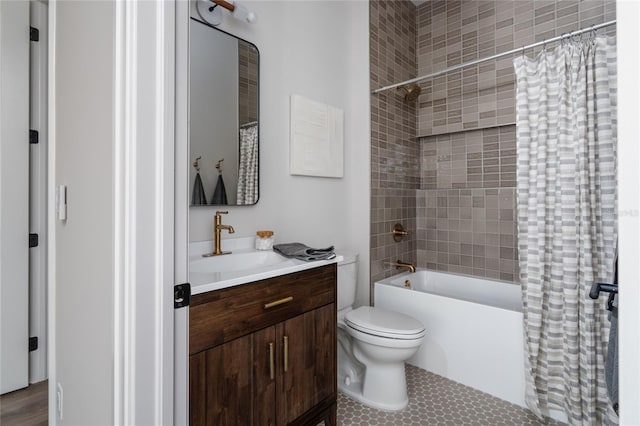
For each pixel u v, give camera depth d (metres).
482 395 1.96
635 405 0.42
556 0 2.35
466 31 2.76
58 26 1.38
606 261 1.65
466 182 2.80
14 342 1.96
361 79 2.51
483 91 2.65
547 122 1.81
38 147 2.05
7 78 1.90
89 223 1.01
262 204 1.94
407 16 2.94
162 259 0.82
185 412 0.90
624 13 0.41
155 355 0.82
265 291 1.30
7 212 1.92
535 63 1.89
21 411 1.78
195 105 1.63
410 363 2.33
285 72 2.06
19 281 1.97
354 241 2.55
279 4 2.03
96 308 0.96
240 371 1.21
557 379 1.76
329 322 1.59
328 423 1.61
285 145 2.06
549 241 1.80
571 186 1.72
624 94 0.42
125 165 0.77
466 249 2.78
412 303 2.30
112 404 0.84
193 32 1.62
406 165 2.88
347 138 2.52
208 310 1.11
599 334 1.63
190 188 1.62
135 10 0.76
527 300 1.82
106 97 0.87
